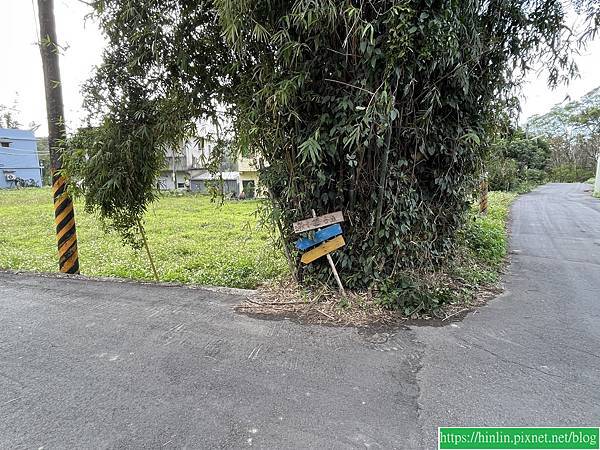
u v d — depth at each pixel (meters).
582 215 9.95
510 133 4.00
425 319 2.89
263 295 3.51
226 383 2.05
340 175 3.11
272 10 2.41
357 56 2.54
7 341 2.64
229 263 5.06
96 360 2.35
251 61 2.94
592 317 2.95
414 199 3.30
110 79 3.64
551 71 3.35
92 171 3.85
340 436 1.62
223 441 1.59
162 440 1.61
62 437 1.64
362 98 2.56
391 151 3.03
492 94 3.47
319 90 2.81
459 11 2.51
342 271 3.35
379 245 3.20
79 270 4.88
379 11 2.38
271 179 3.25
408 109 2.91
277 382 2.05
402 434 1.62
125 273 4.77
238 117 3.22
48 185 33.56
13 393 2.00
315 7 2.16
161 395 1.95
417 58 2.48
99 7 3.23
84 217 11.44
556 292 3.58
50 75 4.39
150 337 2.67
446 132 3.31
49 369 2.25
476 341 2.53
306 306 3.16
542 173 30.25
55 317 3.08
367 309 3.02
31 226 9.93
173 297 3.54
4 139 29.75
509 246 5.89
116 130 3.71
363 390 1.96
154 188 4.41
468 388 1.97
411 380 2.05
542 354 2.34
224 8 2.29
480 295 3.47
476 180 4.29
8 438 1.64
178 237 7.89
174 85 3.46
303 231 3.23
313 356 2.34
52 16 4.35
